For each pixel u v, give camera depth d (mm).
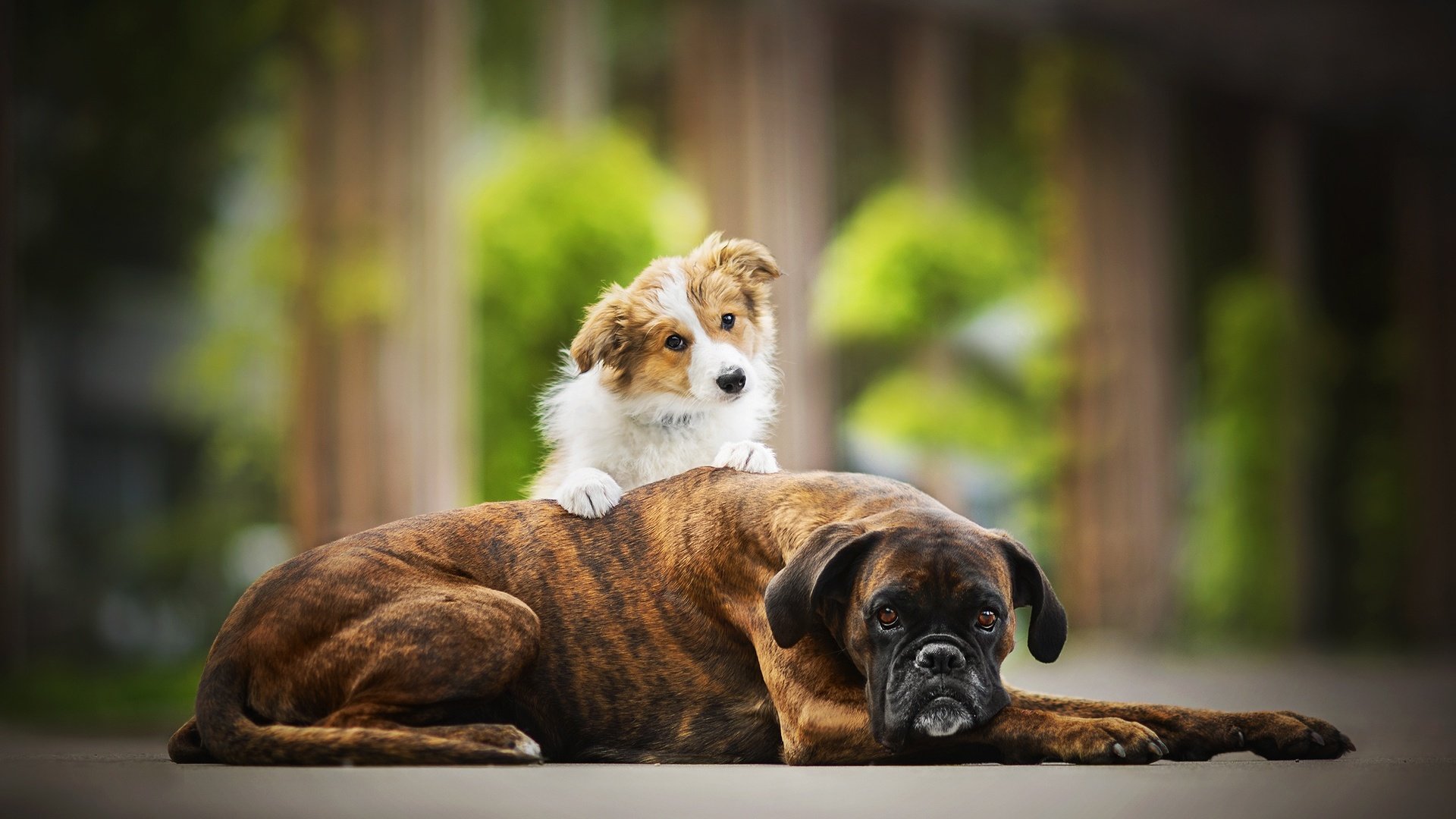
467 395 13648
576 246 14273
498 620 4875
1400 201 25141
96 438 22844
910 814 3357
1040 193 21109
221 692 4805
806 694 4680
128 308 20844
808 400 16812
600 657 5086
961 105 20688
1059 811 3412
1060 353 20375
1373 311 25797
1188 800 3572
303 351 13422
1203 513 23281
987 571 4488
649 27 19094
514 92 17875
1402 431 25250
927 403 19000
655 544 5199
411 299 13383
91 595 18750
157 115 16766
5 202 15070
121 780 4043
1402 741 6418
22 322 19469
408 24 13617
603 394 7273
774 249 16953
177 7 15773
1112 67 20844
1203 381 24031
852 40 19906
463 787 3859
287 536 14031
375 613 4859
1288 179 23812
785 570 4645
